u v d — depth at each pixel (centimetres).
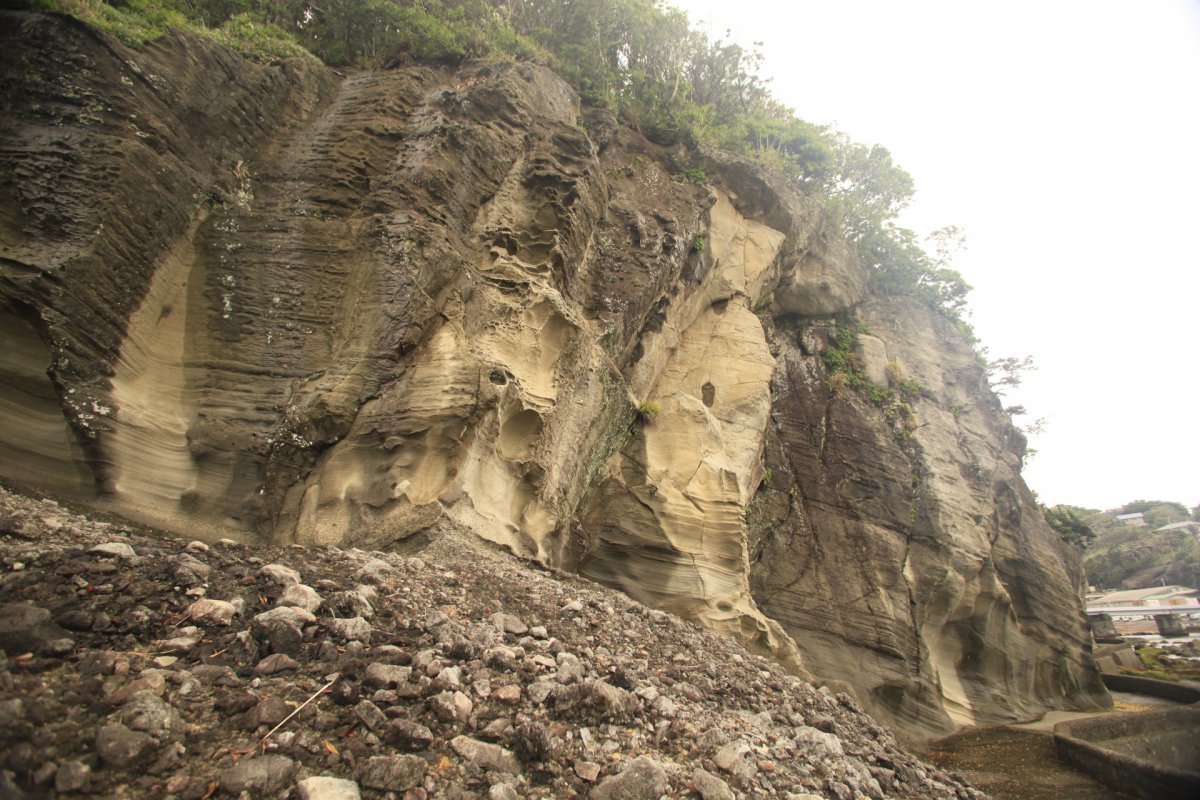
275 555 689
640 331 1554
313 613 536
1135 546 7038
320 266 1027
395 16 1507
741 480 1652
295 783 363
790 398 2183
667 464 1491
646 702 578
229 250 988
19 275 755
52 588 474
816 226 2352
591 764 451
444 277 1038
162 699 394
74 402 779
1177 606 5094
